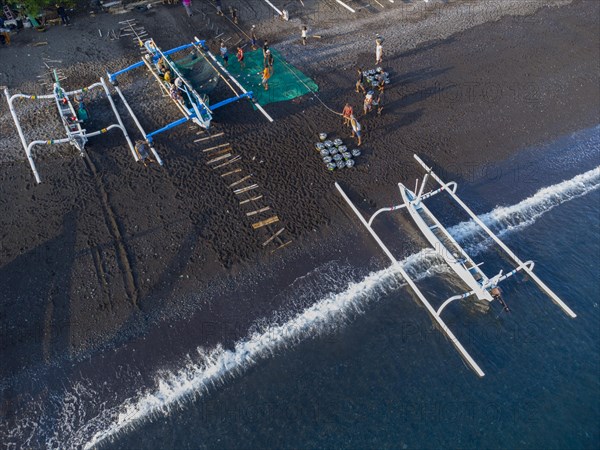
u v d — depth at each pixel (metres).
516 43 37.56
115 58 33.91
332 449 18.67
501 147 29.97
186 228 24.66
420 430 19.19
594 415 19.73
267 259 23.84
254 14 38.62
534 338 21.98
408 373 20.67
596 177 28.73
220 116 30.30
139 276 22.86
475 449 18.80
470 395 20.14
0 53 33.81
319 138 29.36
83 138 27.30
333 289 23.08
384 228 25.53
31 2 33.78
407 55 35.72
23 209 25.09
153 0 38.94
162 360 20.50
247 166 27.62
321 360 20.89
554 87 34.12
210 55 33.72
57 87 28.91
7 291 22.12
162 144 28.42
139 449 18.42
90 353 20.55
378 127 30.41
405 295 23.11
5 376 19.81
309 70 33.94
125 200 25.66
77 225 24.55
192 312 21.94
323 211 25.92
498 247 25.20
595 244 25.55
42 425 18.75
